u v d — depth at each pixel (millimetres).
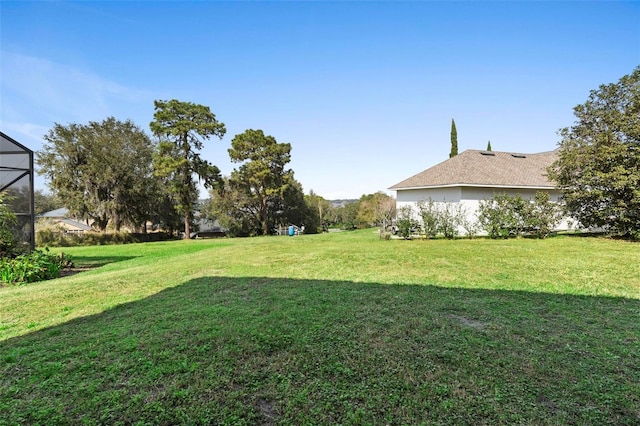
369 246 11891
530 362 2791
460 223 14805
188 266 8508
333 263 8234
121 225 29484
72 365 2904
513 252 9453
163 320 4078
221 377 2631
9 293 6016
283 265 8211
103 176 26359
